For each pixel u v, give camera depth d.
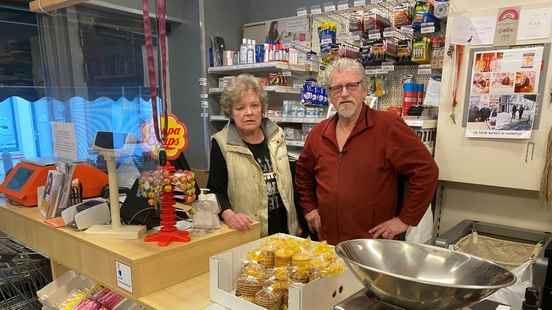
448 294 0.76
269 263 1.27
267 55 2.93
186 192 1.42
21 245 2.17
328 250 1.30
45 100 2.86
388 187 1.88
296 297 1.03
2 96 2.64
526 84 1.89
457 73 2.10
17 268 2.01
